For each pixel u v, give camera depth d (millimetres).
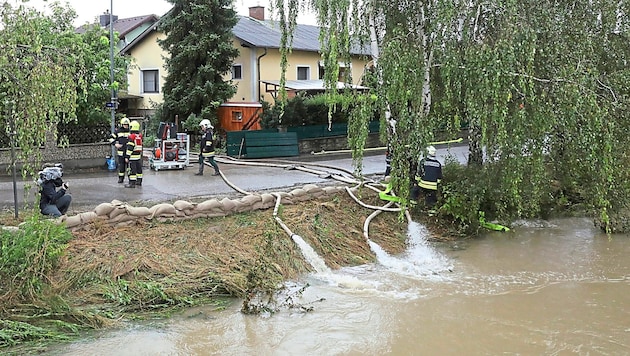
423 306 7301
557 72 8969
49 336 5910
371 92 9914
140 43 27625
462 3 9375
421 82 9547
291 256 8625
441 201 11156
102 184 13672
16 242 6801
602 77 9648
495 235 10906
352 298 7551
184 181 14312
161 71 27078
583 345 6164
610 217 10555
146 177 15000
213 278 7508
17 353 5566
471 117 9203
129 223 8930
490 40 9227
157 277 7402
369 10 10430
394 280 8375
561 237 10797
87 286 6973
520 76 8688
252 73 24406
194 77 22172
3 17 6289
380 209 11062
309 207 10664
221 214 9883
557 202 11891
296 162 18609
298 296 7539
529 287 8086
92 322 6289
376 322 6762
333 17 9945
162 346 5961
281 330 6480
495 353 5969
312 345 6117
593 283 8258
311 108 22969
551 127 8961
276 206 10125
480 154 11188
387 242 10094
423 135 9664
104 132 16984
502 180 9922
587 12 9750
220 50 21891
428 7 9969
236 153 20203
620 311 7176
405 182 9852
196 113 22500
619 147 9414
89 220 8508
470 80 9094
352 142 10258
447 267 9055
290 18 10867
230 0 22188
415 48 9766
